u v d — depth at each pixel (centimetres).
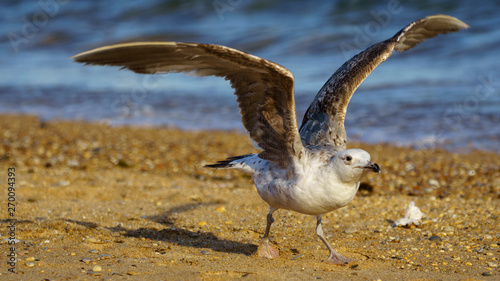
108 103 2381
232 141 1809
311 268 771
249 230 988
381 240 933
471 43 2497
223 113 2175
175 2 3866
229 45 2883
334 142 833
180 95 2489
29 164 1530
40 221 994
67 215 1045
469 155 1570
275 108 747
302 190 736
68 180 1336
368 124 1866
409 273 750
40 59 3338
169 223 1028
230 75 747
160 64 702
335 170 719
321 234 806
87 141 1814
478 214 1070
